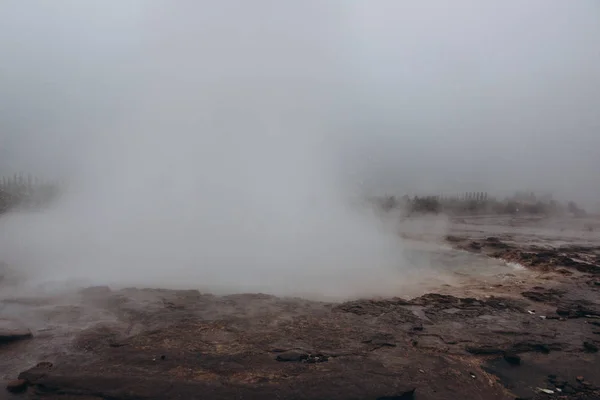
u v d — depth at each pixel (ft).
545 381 15.11
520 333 19.63
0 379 13.66
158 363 14.76
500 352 17.40
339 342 17.42
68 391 12.88
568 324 21.33
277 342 17.06
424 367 15.42
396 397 13.14
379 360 15.78
